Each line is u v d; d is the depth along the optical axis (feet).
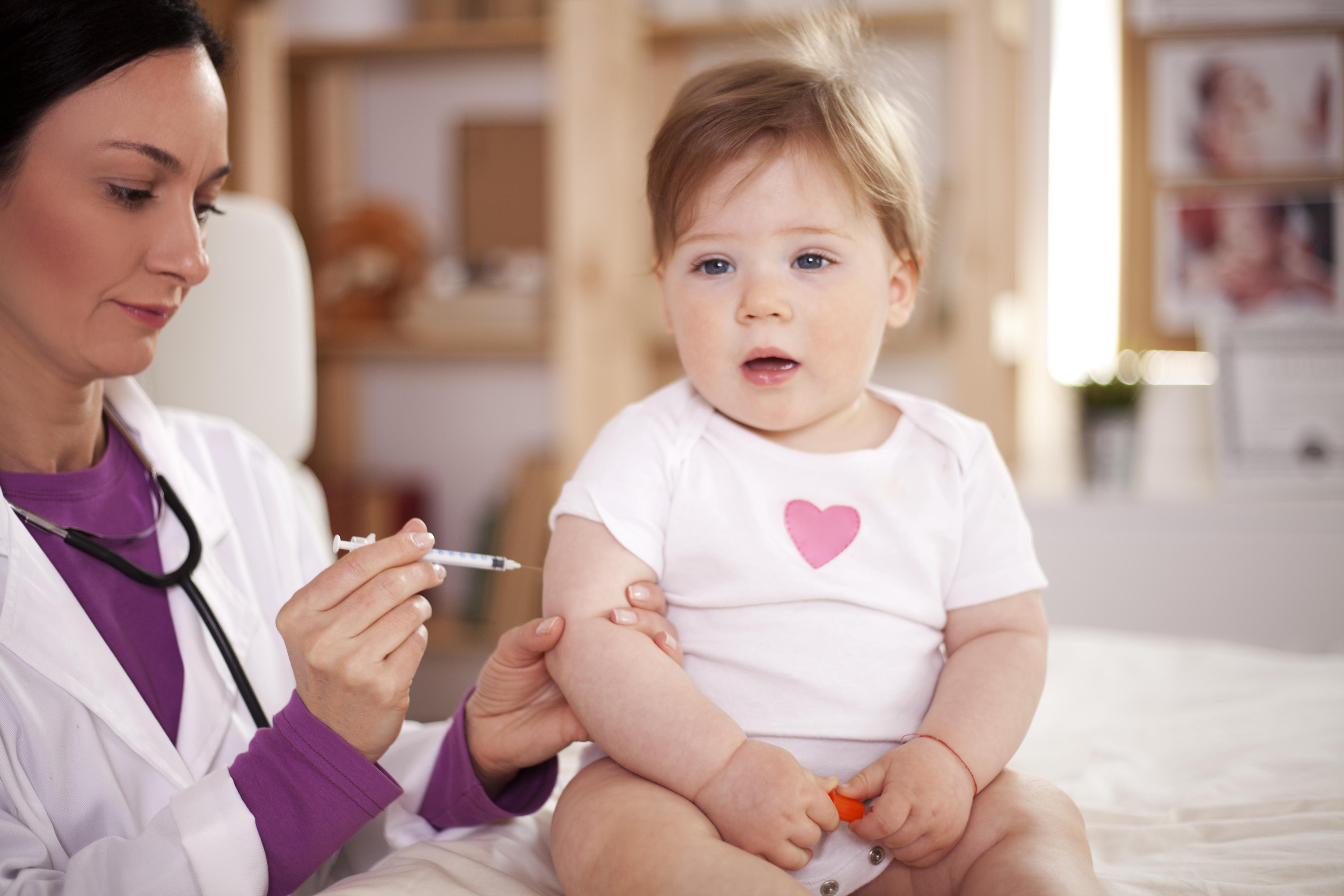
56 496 2.86
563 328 8.16
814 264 2.82
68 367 2.67
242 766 2.46
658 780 2.43
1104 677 4.46
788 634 2.69
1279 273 8.65
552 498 8.41
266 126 8.41
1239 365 8.06
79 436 2.93
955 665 2.77
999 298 7.89
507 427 9.62
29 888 2.23
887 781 2.45
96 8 2.47
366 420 9.85
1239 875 2.70
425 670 8.72
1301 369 8.01
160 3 2.59
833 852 2.50
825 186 2.81
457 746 2.88
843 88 3.01
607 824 2.33
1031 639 2.82
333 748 2.42
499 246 9.39
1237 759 3.58
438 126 9.44
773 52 3.82
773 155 2.81
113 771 2.59
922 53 8.21
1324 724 3.77
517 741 2.80
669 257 2.97
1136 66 8.82
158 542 3.02
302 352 4.69
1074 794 3.31
